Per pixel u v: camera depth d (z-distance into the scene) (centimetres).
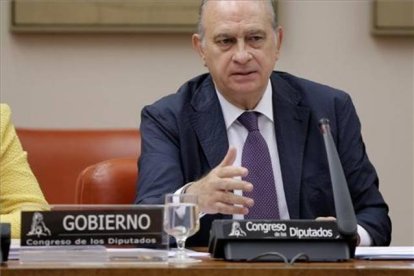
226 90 457
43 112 624
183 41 626
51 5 618
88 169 480
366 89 632
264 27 449
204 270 281
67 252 309
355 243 324
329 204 455
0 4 621
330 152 331
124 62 627
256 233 317
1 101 624
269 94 469
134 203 450
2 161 481
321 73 629
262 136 457
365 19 629
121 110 629
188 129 460
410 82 632
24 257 307
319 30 629
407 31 624
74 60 626
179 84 626
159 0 619
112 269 280
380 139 634
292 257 316
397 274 283
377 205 459
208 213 390
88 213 314
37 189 484
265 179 449
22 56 623
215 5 454
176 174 445
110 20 618
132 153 514
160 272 280
